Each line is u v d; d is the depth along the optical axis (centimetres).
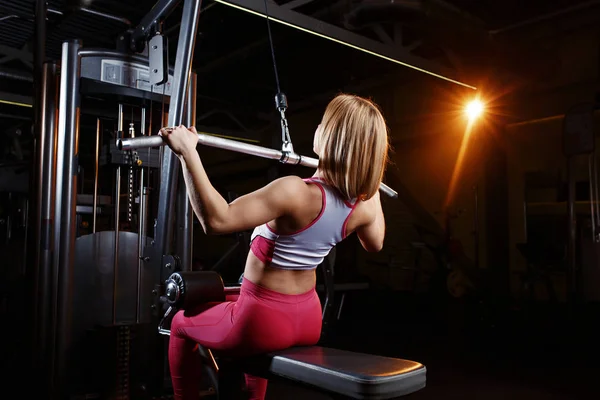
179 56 187
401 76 786
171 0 220
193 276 151
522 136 735
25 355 255
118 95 270
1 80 591
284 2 484
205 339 142
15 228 518
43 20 276
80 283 253
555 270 623
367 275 917
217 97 777
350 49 602
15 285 391
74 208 243
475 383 329
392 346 444
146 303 270
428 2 444
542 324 551
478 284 745
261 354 136
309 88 760
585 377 345
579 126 531
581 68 638
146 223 288
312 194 128
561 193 679
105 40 406
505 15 626
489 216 737
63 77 241
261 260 132
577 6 598
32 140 256
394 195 177
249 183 1049
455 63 530
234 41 624
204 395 272
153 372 260
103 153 270
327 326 360
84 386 249
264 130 880
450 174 812
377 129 134
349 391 115
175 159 199
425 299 761
